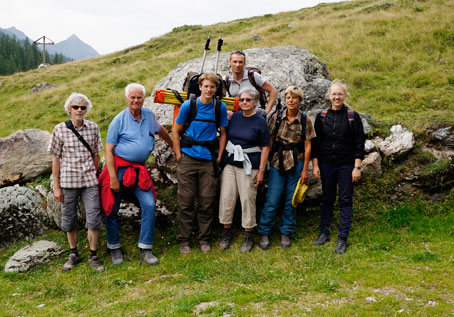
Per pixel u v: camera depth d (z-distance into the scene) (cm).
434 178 550
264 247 473
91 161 464
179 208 481
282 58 784
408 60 1216
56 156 452
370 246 453
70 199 456
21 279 458
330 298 338
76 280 437
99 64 2328
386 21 1666
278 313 314
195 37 2553
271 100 508
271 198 473
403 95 981
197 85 487
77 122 456
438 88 998
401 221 507
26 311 371
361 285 361
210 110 457
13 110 1486
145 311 337
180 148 473
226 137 477
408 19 1645
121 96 1362
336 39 1538
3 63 9900
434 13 1648
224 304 331
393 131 589
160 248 507
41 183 603
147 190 462
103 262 483
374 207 542
